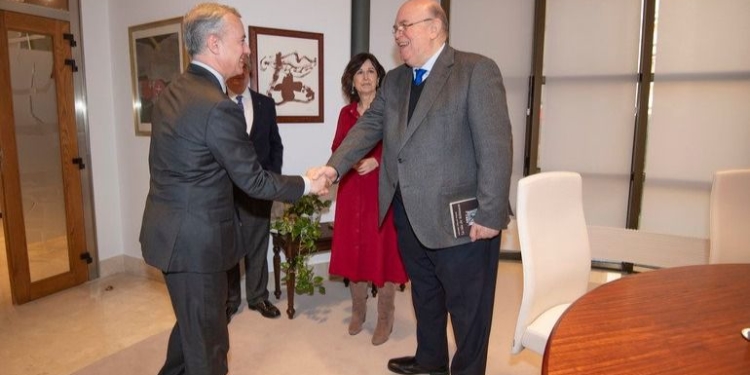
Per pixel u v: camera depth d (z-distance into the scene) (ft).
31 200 11.00
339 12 11.78
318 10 11.47
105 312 10.44
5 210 10.51
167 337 9.12
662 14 11.87
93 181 12.27
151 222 5.61
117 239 12.91
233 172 5.46
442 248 6.14
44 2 10.86
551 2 12.82
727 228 7.07
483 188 5.75
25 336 9.32
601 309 4.04
